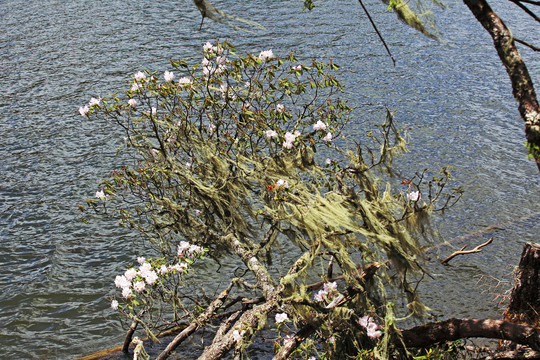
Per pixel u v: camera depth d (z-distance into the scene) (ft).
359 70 51.80
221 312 23.49
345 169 17.87
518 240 28.37
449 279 25.40
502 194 32.60
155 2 76.43
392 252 15.96
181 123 21.02
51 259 28.25
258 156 20.84
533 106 9.60
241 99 21.25
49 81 51.08
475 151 37.50
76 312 24.68
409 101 45.32
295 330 22.04
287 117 21.57
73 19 69.72
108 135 40.83
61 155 38.45
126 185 21.81
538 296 16.22
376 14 68.74
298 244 19.99
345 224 15.67
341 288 23.21
